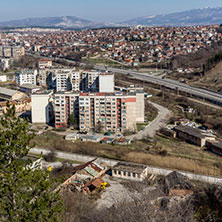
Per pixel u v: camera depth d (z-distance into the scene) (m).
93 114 139.12
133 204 42.09
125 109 135.50
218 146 111.50
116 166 92.94
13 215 35.34
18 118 40.88
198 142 121.00
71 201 60.59
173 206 42.50
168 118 159.25
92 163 95.44
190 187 72.75
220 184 70.75
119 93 139.62
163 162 100.88
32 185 38.31
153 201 47.22
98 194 77.31
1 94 195.25
